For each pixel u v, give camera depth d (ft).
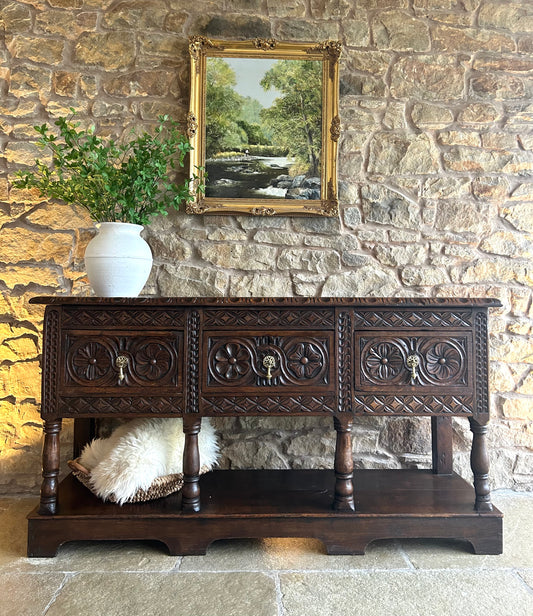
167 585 4.73
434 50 7.51
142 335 5.36
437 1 7.50
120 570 4.99
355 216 7.39
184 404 5.35
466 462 7.23
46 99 7.25
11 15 7.27
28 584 4.72
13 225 7.15
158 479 5.67
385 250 7.38
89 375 5.31
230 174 7.29
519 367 7.30
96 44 7.30
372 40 7.47
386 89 7.46
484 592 4.67
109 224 5.83
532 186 7.42
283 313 5.44
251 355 5.40
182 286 7.24
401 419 7.23
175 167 7.26
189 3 7.34
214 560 5.22
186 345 5.36
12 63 7.24
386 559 5.28
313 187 7.33
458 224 7.41
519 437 7.29
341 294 7.33
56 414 5.29
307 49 7.31
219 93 7.29
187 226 7.31
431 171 7.44
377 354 5.46
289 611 4.34
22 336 7.08
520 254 7.37
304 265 7.33
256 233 7.32
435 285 7.36
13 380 7.03
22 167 7.20
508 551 5.48
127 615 4.26
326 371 5.43
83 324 5.33
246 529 5.28
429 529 5.35
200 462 5.91
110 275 5.73
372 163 7.42
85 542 5.59
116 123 7.28
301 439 7.18
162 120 6.22
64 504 5.53
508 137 7.48
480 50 7.48
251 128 7.32
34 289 7.13
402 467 7.20
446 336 5.49
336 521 5.32
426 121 7.47
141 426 5.97
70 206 7.21
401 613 4.34
